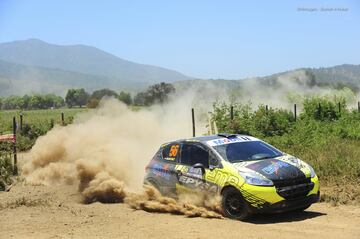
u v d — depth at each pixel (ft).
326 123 88.58
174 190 35.14
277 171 29.66
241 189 29.53
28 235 27.71
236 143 33.71
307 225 28.17
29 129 92.94
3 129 97.71
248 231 26.86
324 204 34.37
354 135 74.59
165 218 31.78
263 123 77.00
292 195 29.22
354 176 41.70
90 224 30.30
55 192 44.32
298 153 54.54
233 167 30.78
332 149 55.42
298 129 73.72
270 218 30.55
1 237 27.43
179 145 35.91
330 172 43.39
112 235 27.20
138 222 30.60
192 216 31.96
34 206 36.91
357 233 25.84
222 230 27.30
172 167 35.50
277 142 65.00
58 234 27.76
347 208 32.78
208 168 32.42
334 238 24.91
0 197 42.19
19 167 58.39
